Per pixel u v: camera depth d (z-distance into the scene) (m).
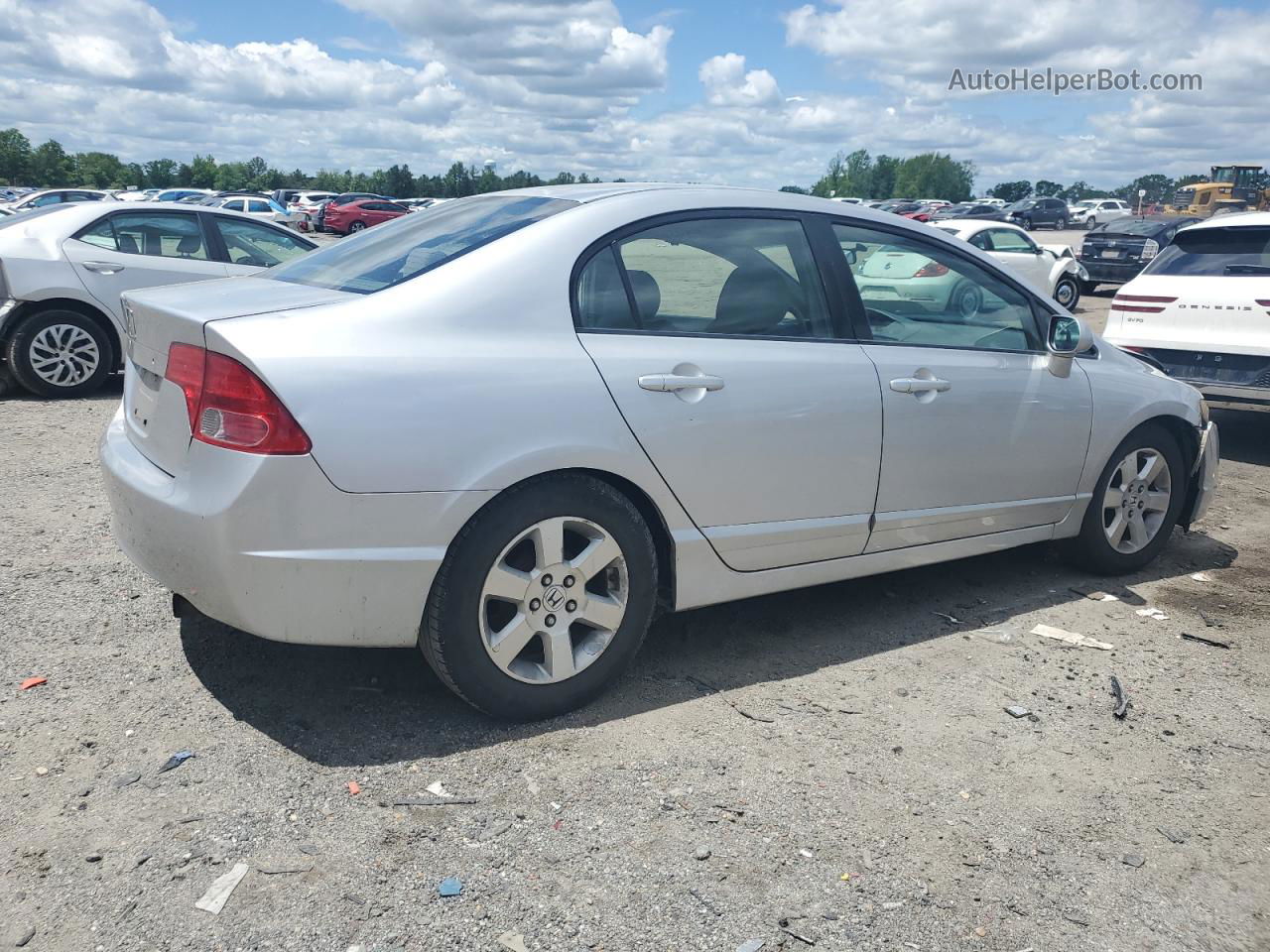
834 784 3.05
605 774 3.04
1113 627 4.41
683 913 2.46
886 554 4.12
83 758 3.01
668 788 2.98
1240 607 4.72
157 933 2.31
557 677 3.32
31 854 2.56
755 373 3.61
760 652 4.00
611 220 3.48
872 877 2.64
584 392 3.23
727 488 3.58
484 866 2.60
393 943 2.32
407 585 3.01
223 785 2.90
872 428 3.91
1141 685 3.84
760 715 3.46
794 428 3.69
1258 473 7.50
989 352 4.38
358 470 2.89
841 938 2.41
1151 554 5.16
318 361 2.89
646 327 3.47
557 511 3.21
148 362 3.26
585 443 3.21
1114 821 2.94
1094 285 21.69
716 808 2.90
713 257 3.67
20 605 4.10
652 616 3.52
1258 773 3.25
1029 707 3.62
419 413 2.97
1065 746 3.36
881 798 2.99
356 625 3.00
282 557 2.87
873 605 4.55
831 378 3.79
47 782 2.87
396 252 3.52
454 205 3.97
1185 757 3.32
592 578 3.37
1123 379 4.87
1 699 3.33
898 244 4.21
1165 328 7.77
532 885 2.54
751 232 3.79
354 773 3.00
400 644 3.10
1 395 8.80
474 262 3.25
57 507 5.48
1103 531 4.93
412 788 2.93
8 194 48.50
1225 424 9.40
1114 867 2.73
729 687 3.67
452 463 3.01
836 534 3.91
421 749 3.14
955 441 4.18
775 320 3.77
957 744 3.33
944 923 2.48
